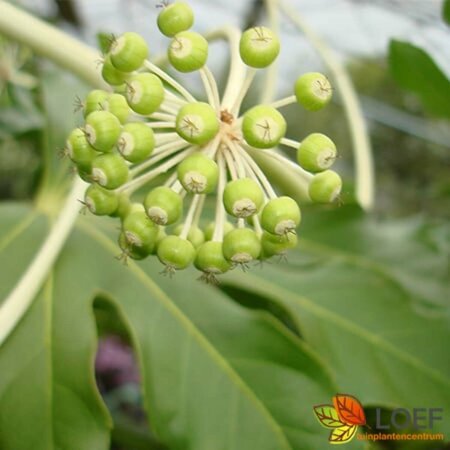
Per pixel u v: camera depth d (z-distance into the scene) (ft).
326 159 0.35
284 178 0.54
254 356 0.49
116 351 1.32
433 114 0.69
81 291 0.51
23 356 0.46
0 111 0.87
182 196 0.36
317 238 0.63
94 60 0.50
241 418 0.46
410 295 0.57
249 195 0.33
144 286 0.52
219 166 0.36
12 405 0.44
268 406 0.47
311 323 0.55
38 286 0.46
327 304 0.57
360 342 0.54
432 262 0.64
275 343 0.49
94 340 0.48
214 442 0.45
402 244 0.64
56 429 0.43
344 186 0.69
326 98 0.35
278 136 0.33
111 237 0.55
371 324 0.55
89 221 0.56
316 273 0.59
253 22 1.54
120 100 0.35
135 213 0.36
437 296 0.62
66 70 0.51
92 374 0.45
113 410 1.26
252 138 0.33
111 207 0.37
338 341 0.54
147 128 0.34
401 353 0.54
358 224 0.64
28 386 0.45
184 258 0.35
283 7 0.69
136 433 0.78
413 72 0.65
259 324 0.50
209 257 0.36
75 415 0.44
